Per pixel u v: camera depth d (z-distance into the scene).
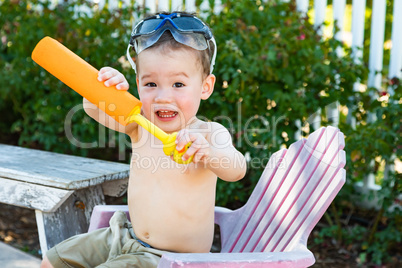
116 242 1.57
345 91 3.11
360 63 3.20
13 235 2.99
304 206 1.59
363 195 3.01
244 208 1.77
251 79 2.94
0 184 1.99
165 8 3.74
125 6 3.79
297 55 3.01
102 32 3.55
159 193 1.52
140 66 1.50
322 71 3.02
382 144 2.77
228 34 3.15
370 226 3.03
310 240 2.95
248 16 3.16
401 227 2.80
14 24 3.71
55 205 1.86
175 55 1.46
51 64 1.31
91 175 1.96
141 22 1.53
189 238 1.52
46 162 2.20
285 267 1.26
